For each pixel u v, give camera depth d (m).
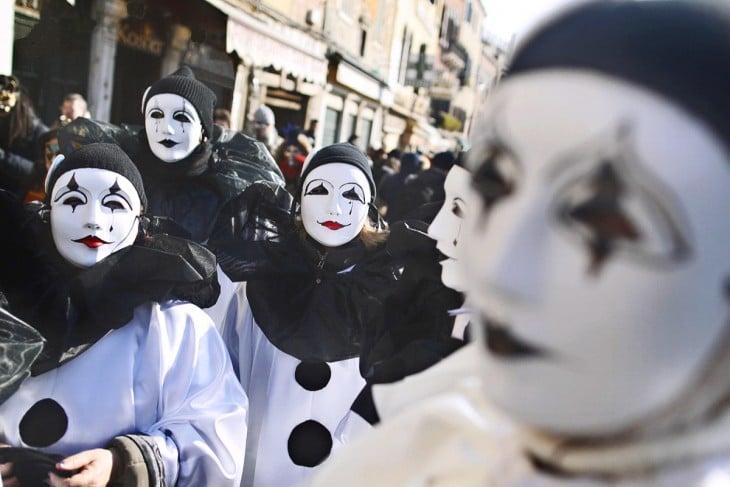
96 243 1.36
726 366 0.39
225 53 6.61
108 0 5.09
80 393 1.35
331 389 1.77
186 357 1.46
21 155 3.03
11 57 4.17
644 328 0.36
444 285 1.42
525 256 0.38
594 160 0.36
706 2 0.38
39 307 1.34
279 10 6.90
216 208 2.51
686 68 0.35
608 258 0.36
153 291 1.41
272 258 1.91
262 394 1.80
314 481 0.68
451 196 1.50
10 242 1.36
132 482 1.29
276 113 9.31
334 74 9.42
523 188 0.39
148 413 1.41
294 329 1.80
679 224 0.35
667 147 0.35
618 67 0.36
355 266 1.88
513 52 0.43
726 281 0.37
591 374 0.38
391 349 1.38
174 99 2.52
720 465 0.40
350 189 1.90
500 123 0.40
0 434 1.32
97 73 5.18
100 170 1.38
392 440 0.60
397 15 12.73
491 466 0.49
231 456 1.46
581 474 0.43
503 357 0.40
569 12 0.40
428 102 18.14
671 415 0.40
